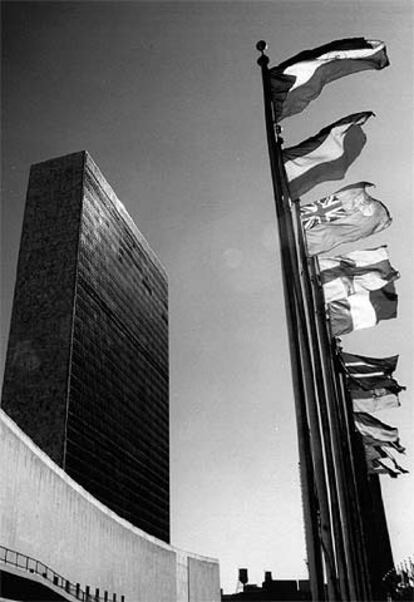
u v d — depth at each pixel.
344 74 18.45
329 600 12.23
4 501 50.97
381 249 24.69
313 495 12.72
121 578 85.81
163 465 159.88
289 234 15.93
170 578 109.44
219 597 135.12
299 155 18.28
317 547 12.25
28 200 142.00
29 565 56.38
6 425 51.00
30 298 127.62
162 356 175.88
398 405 34.53
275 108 18.28
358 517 23.03
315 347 17.55
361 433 35.06
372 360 32.88
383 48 18.19
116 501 125.00
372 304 24.31
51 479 62.84
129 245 163.38
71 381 115.81
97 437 121.88
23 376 117.94
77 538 70.31
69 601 63.38
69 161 144.88
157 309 178.25
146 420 152.88
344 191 21.28
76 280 126.94
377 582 33.69
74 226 134.12
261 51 18.89
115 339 142.12
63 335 120.06
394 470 43.09
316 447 13.62
